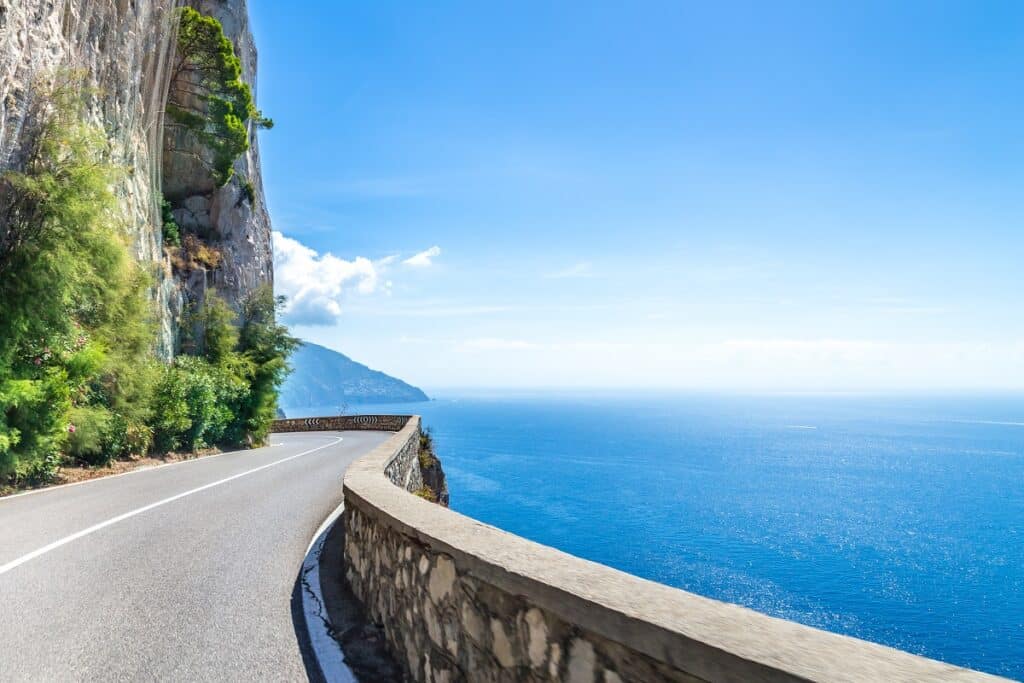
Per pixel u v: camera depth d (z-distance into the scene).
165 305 25.14
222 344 29.53
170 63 29.28
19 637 4.02
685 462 191.00
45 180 11.07
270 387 29.41
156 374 18.06
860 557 78.75
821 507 116.75
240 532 7.57
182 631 4.23
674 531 89.50
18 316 10.22
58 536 6.93
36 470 11.21
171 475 13.60
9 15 11.55
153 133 26.25
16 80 11.71
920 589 65.12
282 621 4.48
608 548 78.31
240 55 44.44
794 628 1.62
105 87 18.89
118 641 4.02
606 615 1.88
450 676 3.03
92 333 14.05
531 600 2.29
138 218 22.34
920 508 118.75
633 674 1.80
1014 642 50.44
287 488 11.82
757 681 1.39
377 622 4.32
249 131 43.56
